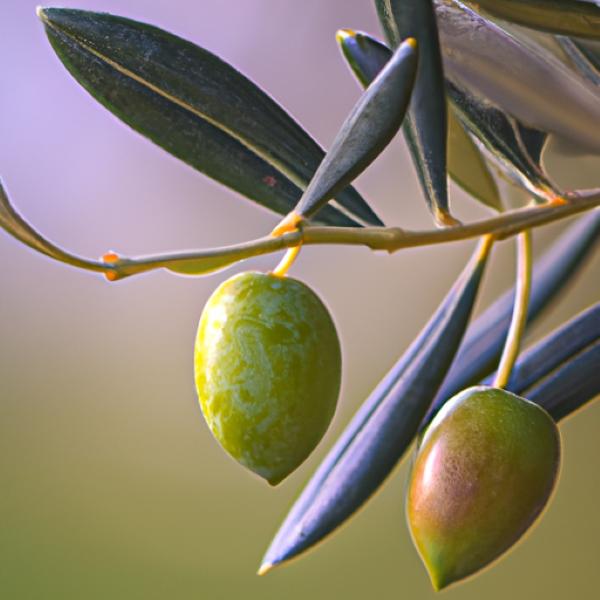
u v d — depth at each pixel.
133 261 0.32
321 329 0.33
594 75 0.36
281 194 0.36
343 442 0.36
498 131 0.36
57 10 0.35
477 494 0.34
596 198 0.35
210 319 0.33
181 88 0.36
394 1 0.34
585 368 0.36
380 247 0.34
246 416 0.33
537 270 0.39
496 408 0.34
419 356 0.36
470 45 0.36
